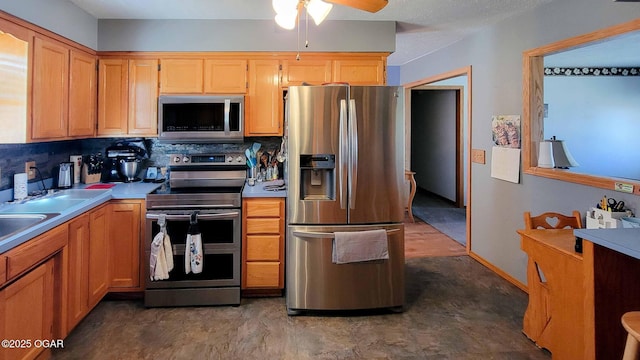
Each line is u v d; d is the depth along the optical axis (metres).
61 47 2.53
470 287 3.06
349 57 3.20
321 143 2.52
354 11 2.95
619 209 2.08
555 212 2.60
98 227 2.52
